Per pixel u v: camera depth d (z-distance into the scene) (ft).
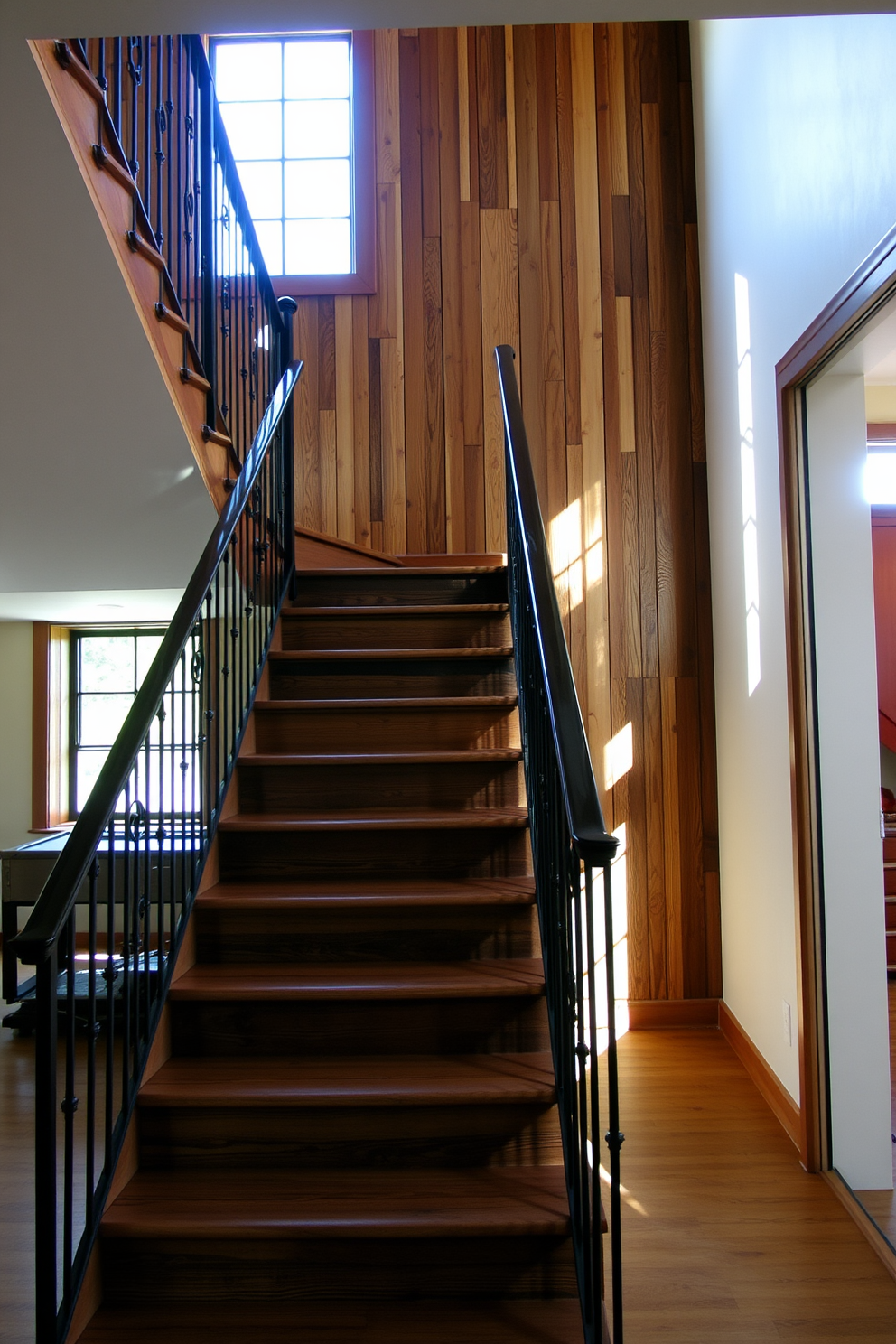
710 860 14.49
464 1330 5.73
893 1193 9.51
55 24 5.71
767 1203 9.08
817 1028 9.79
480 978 7.54
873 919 9.86
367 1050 7.46
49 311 8.06
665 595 14.84
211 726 9.03
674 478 14.98
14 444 9.55
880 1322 7.27
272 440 10.56
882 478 17.51
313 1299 6.00
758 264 11.66
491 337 15.49
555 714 6.07
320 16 5.62
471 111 15.71
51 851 12.95
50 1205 5.39
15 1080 11.39
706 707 14.70
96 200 7.29
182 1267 6.01
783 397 10.32
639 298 15.25
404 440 15.62
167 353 8.87
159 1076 7.03
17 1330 6.72
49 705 18.02
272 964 8.07
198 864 8.29
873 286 7.64
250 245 11.30
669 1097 11.56
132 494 10.34
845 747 10.01
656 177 15.35
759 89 11.42
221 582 10.02
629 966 14.39
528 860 8.83
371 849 8.84
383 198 15.76
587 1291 5.57
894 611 17.47
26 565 12.09
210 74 10.52
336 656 10.75
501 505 15.48
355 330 15.74
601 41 15.60
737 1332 7.14
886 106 7.54
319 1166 6.75
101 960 14.49
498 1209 6.13
